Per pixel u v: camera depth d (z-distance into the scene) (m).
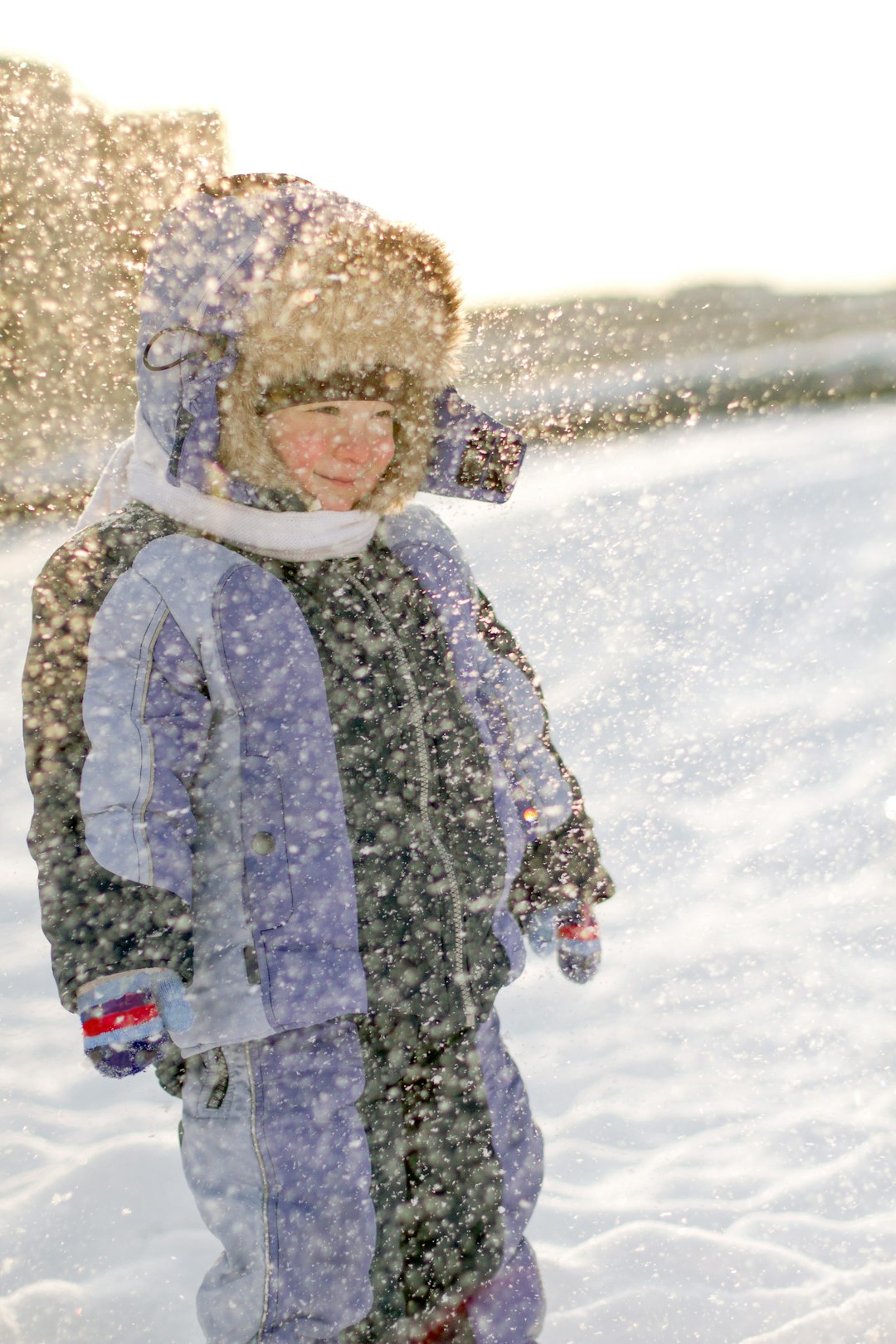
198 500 1.39
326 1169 1.30
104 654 1.32
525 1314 1.42
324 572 1.43
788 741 3.66
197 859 1.32
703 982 2.39
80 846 1.26
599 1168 1.87
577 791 1.63
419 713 1.43
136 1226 1.79
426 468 1.52
